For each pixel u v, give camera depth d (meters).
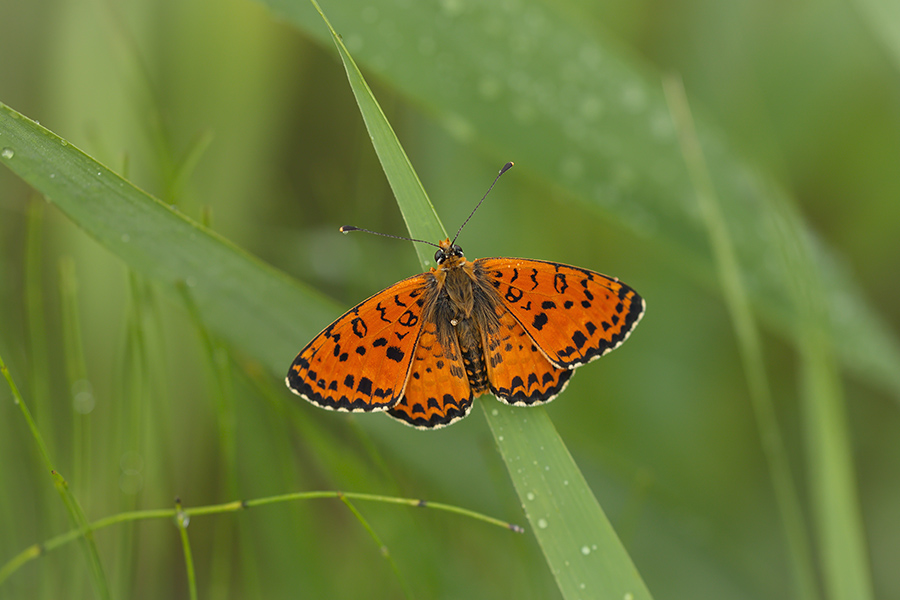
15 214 0.44
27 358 0.42
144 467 0.43
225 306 0.41
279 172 0.46
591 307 0.41
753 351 0.41
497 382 0.41
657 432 0.45
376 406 0.41
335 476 0.42
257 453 0.43
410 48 0.41
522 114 0.42
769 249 0.42
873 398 0.45
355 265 0.45
